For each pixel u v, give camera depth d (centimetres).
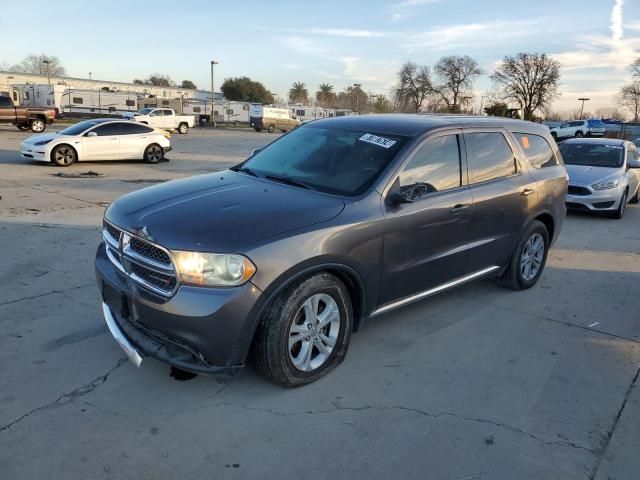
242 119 6431
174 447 290
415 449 298
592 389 372
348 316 369
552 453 301
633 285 612
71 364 368
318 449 294
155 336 324
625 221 1045
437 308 505
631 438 318
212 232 310
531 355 419
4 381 343
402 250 391
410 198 381
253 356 341
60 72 9838
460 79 7719
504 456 296
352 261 353
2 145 2061
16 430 296
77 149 1559
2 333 409
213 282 302
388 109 10125
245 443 296
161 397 335
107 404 325
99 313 452
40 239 686
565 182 591
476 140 473
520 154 526
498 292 561
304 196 370
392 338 435
